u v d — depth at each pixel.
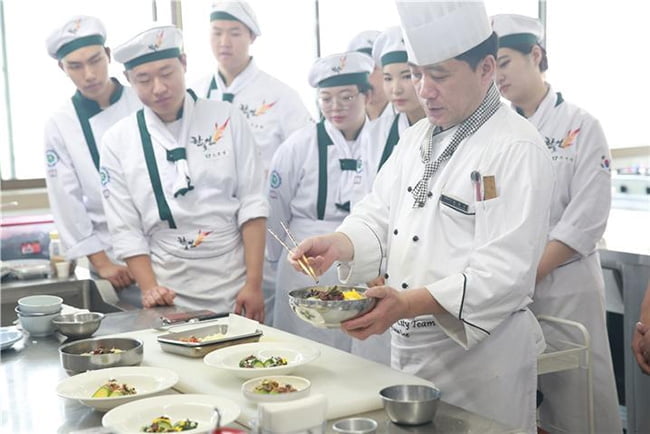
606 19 5.67
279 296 3.78
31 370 2.08
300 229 3.72
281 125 4.12
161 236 3.18
